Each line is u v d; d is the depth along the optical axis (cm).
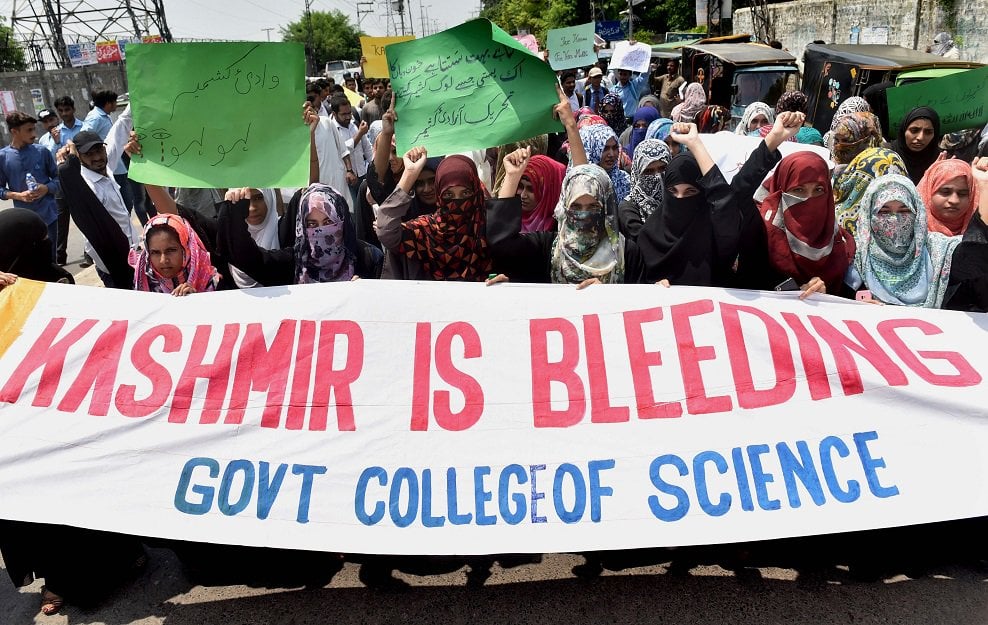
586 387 312
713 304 319
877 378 304
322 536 294
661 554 343
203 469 306
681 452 300
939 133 525
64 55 3350
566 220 334
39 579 353
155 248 335
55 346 326
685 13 3309
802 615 304
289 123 329
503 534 292
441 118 358
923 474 291
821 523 285
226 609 323
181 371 320
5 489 304
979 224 332
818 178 322
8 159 812
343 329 323
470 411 311
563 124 356
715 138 522
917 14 1845
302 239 351
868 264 345
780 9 2278
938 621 297
